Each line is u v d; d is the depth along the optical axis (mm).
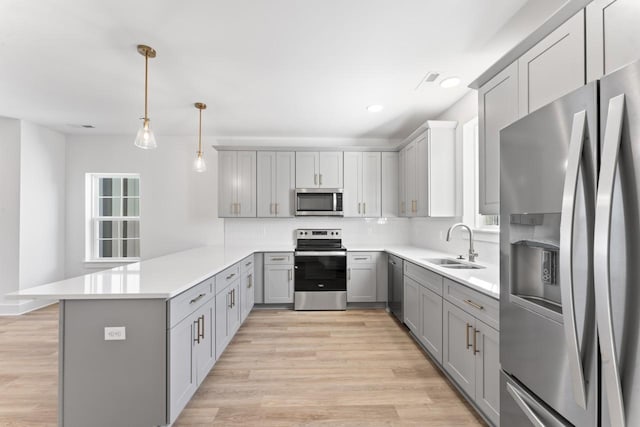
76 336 1545
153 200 4430
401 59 2289
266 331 3203
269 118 3658
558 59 1355
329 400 2008
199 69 2428
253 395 2059
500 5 1702
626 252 753
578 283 880
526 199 1135
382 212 4219
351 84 2721
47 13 1751
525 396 1150
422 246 4059
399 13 1769
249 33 1956
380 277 3971
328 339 2994
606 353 772
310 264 3916
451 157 3184
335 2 1680
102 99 3066
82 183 4391
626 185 756
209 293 2148
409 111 3430
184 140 4445
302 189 4113
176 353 1633
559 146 971
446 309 2201
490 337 1646
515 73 1653
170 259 2838
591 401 851
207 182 4461
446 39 2029
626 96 759
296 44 2088
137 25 1869
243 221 4480
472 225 3014
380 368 2424
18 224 3734
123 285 1699
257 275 3912
